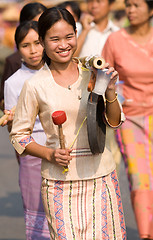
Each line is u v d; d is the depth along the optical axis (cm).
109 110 761
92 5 1350
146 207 1045
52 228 769
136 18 1071
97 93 733
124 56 1079
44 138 991
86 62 750
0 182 1602
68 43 752
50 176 768
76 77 771
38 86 764
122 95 1081
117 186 793
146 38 1079
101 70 730
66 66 768
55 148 766
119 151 1131
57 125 758
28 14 1105
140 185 1053
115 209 783
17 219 1318
